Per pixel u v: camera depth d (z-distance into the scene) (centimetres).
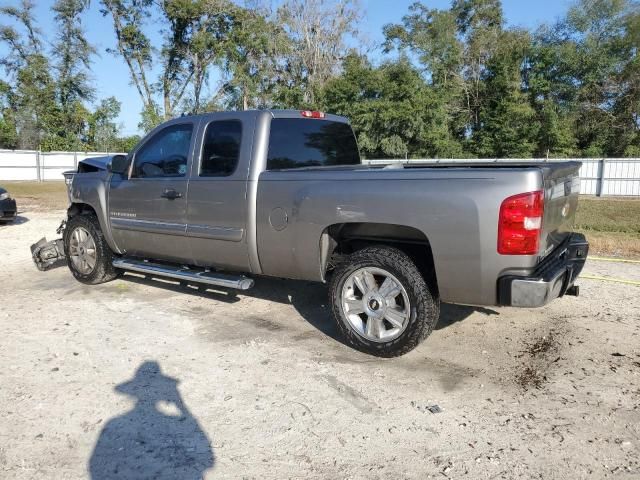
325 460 303
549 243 416
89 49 4722
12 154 3381
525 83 3584
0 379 398
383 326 435
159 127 564
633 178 2284
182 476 289
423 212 393
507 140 3322
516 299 374
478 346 464
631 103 3306
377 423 342
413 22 4009
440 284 399
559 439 322
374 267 426
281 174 464
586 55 3381
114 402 366
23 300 599
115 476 289
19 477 287
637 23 3284
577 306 567
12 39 4612
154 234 564
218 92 4200
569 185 459
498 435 328
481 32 3819
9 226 1208
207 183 507
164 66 4297
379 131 3048
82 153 3606
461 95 3638
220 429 334
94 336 486
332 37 3909
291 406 362
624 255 857
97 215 622
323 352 452
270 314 551
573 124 3431
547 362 430
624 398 371
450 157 3173
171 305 580
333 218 432
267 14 4038
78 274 659
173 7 3994
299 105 3584
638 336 482
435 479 287
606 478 286
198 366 424
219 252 512
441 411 356
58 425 337
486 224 373
